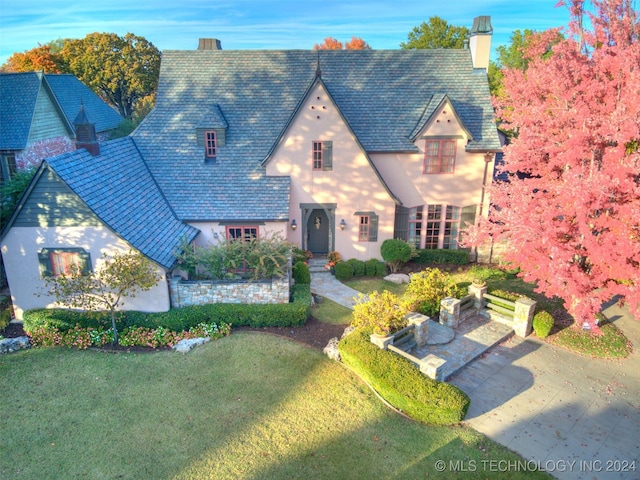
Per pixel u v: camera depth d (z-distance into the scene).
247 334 16.58
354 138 21.95
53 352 15.34
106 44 63.09
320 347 15.80
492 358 15.23
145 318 16.61
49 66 60.59
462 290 18.17
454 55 25.25
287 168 22.45
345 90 24.42
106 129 40.78
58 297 16.02
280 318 17.05
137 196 19.53
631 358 15.36
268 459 10.83
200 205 21.45
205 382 13.74
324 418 12.24
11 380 13.73
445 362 12.99
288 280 17.80
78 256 16.61
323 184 22.73
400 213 24.09
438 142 23.16
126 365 14.62
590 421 12.34
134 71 64.50
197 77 24.72
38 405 12.63
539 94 17.06
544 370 14.59
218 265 18.05
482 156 23.33
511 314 17.19
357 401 12.93
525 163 16.58
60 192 15.80
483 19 24.34
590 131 13.69
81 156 17.52
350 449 11.19
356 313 15.62
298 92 24.39
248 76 24.69
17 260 16.69
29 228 16.27
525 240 14.30
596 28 16.36
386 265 23.50
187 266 18.19
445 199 24.05
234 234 21.67
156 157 22.77
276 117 23.78
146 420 12.10
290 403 12.82
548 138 15.91
